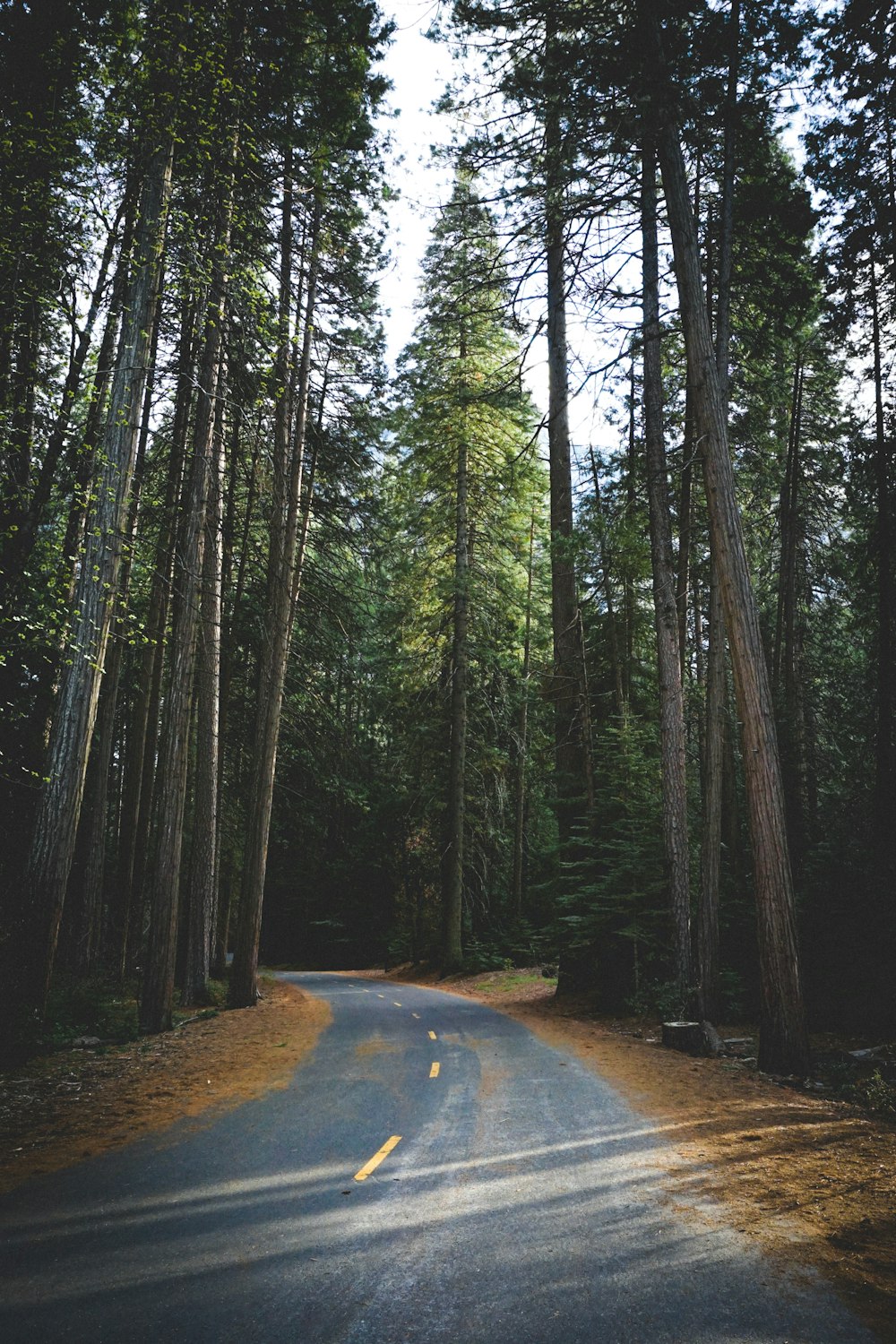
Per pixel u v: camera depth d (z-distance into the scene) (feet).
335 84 47.60
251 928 61.00
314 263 61.62
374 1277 14.33
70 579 37.88
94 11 37.55
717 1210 17.70
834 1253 15.43
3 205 34.88
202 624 67.26
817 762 82.84
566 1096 29.71
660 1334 12.23
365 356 76.07
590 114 44.34
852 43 44.32
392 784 117.29
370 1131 24.64
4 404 42.88
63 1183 19.76
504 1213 17.53
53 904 37.04
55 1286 13.94
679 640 57.93
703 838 47.91
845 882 54.90
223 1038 44.50
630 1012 54.85
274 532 63.98
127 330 39.58
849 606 81.10
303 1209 17.81
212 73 39.19
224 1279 14.21
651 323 50.14
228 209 44.24
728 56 43.01
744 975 56.18
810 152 51.62
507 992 76.79
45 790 37.42
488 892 108.37
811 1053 38.34
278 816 108.37
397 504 98.12
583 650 67.87
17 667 52.65
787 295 50.14
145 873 79.82
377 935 144.97
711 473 40.63
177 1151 22.57
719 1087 31.91
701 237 50.62
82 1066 35.78
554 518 69.77
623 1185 19.45
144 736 74.02
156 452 64.49
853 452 62.49
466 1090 30.83
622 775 60.70
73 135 36.55
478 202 50.75
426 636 103.60
